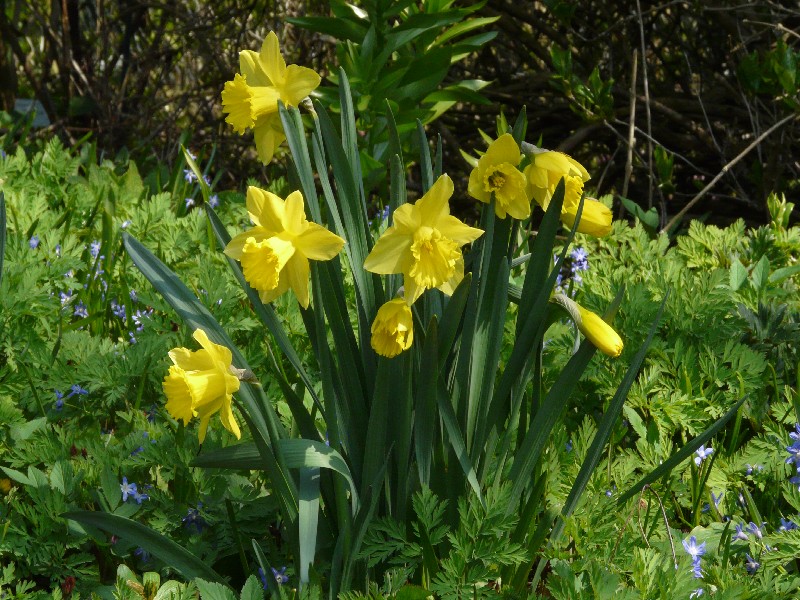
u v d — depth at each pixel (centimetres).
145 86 429
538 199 116
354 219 118
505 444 122
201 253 188
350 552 115
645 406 148
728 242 193
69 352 151
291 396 118
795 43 319
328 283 116
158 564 127
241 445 115
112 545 126
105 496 125
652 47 338
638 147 333
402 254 109
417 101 242
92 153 259
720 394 150
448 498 120
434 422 116
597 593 113
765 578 121
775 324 162
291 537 117
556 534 124
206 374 108
